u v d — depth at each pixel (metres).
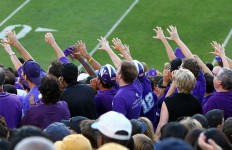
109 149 9.44
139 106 19.84
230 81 19.94
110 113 12.13
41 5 51.19
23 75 20.42
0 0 52.16
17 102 19.42
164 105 19.36
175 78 19.34
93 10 50.53
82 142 11.73
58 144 12.09
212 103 20.14
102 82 20.33
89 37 47.12
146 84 21.33
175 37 26.44
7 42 24.84
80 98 19.66
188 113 19.19
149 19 49.16
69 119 18.36
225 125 15.62
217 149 11.03
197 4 50.84
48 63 44.12
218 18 48.91
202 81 21.91
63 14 49.97
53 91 18.09
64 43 46.34
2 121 15.78
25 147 8.61
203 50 45.22
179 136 13.82
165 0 51.62
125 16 49.66
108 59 44.41
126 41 46.59
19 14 50.03
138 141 14.40
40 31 47.78
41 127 18.02
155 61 44.19
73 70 19.97
